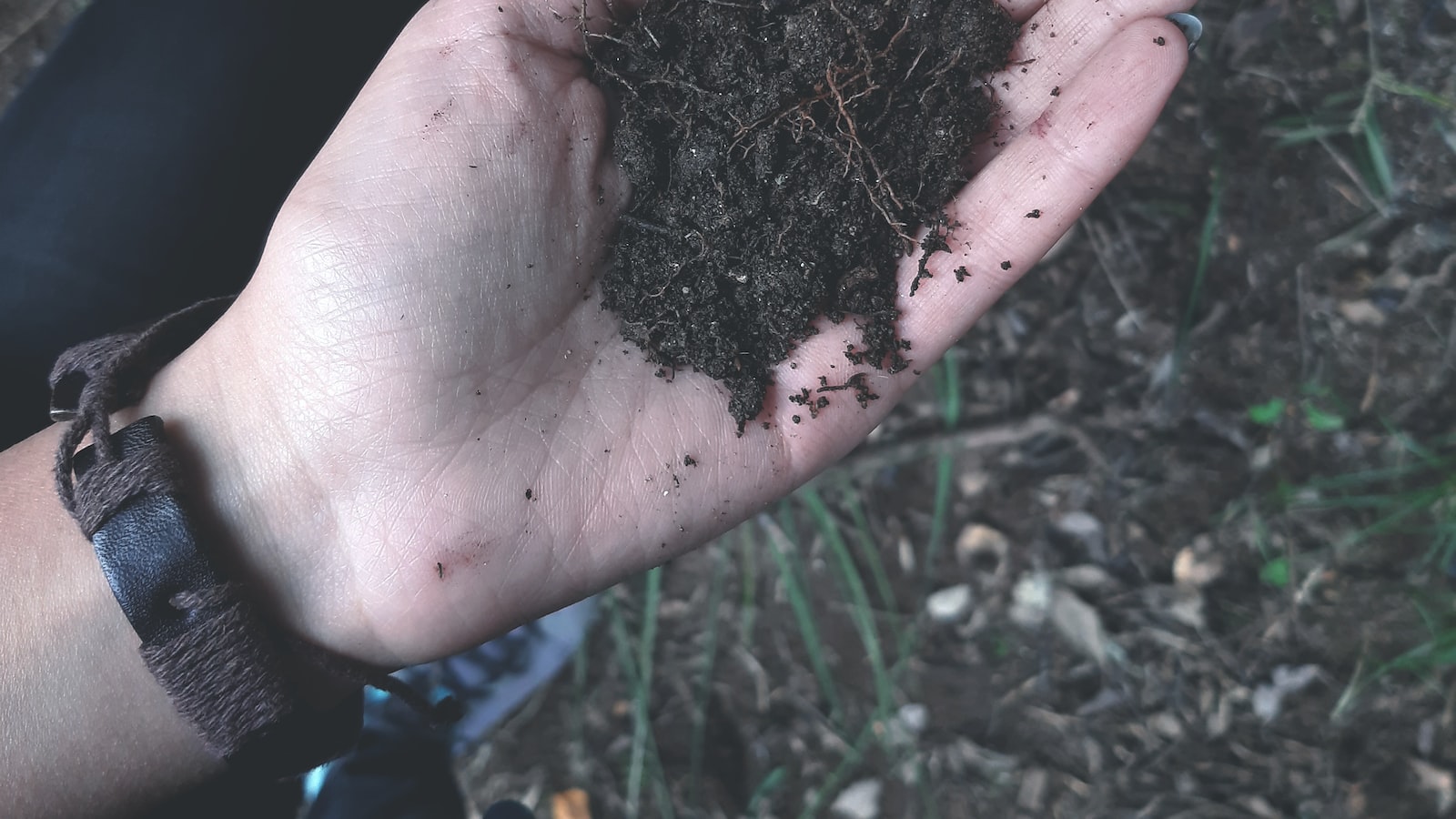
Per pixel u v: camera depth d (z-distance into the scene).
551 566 0.23
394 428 0.22
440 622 0.23
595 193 0.23
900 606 0.36
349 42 0.28
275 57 0.27
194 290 0.27
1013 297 0.36
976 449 0.36
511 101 0.22
